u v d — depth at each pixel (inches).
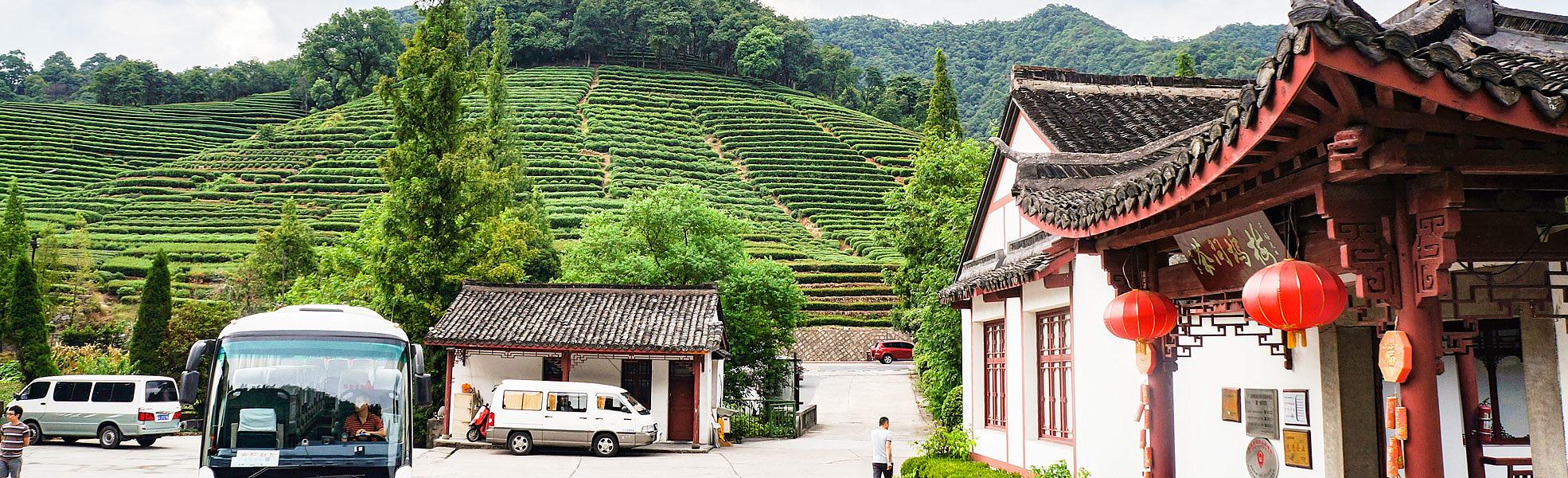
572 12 5447.8
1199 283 299.9
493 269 1182.3
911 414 1437.0
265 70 5231.3
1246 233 253.8
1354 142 171.3
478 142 1198.3
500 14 2763.3
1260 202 224.5
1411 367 199.8
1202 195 235.5
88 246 2129.7
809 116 4409.5
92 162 3398.1
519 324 1034.7
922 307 1007.6
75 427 925.8
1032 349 537.6
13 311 1228.5
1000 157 603.5
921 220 1023.0
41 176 3147.1
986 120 6368.1
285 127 3860.7
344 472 422.6
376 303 1146.7
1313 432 352.2
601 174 3371.1
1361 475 335.6
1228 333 404.5
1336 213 202.2
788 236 2866.6
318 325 452.1
